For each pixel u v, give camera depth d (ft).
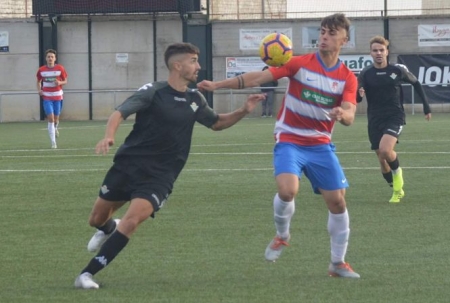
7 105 219.41
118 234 40.57
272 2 245.24
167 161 41.32
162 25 217.97
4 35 219.61
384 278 42.68
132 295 39.42
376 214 63.05
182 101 41.27
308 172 43.29
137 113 41.29
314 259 47.62
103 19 217.97
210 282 42.16
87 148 123.95
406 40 214.69
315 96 42.68
